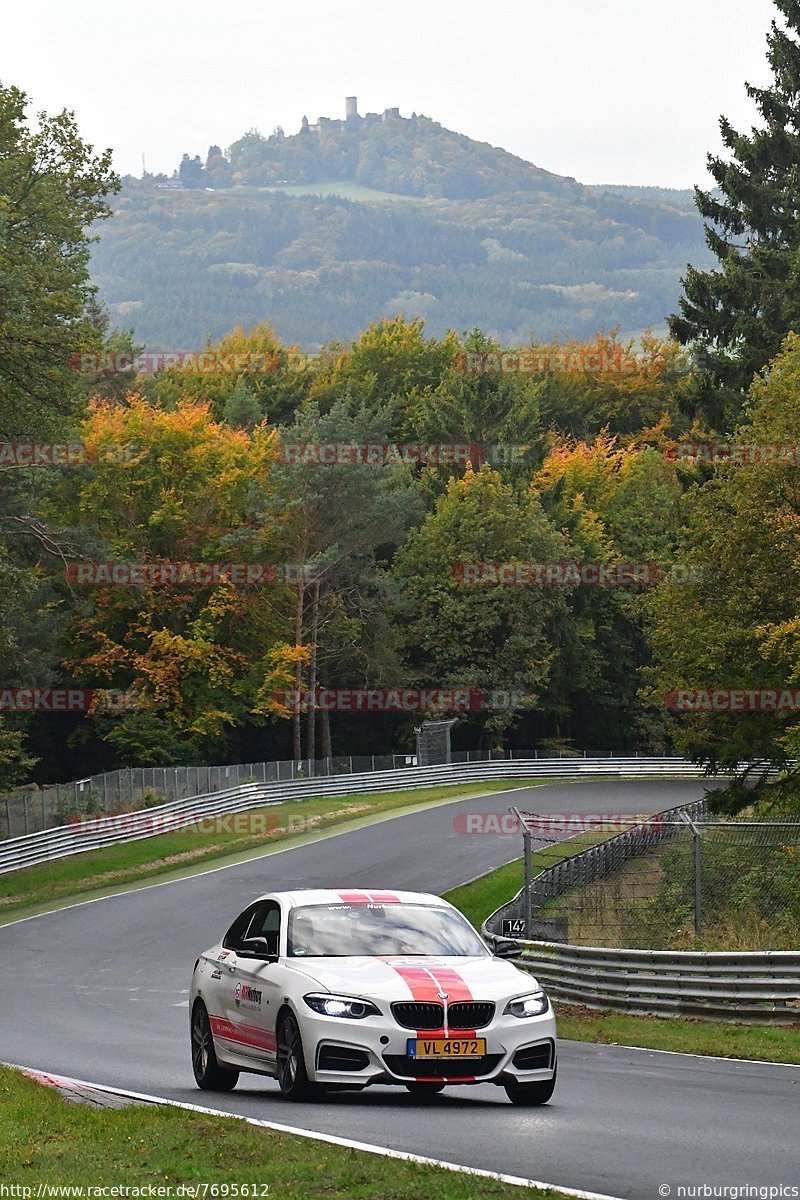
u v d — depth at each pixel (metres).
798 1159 15.63
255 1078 25.41
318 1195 13.21
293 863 82.56
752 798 69.94
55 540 98.94
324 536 131.62
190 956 55.12
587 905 52.44
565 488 159.50
